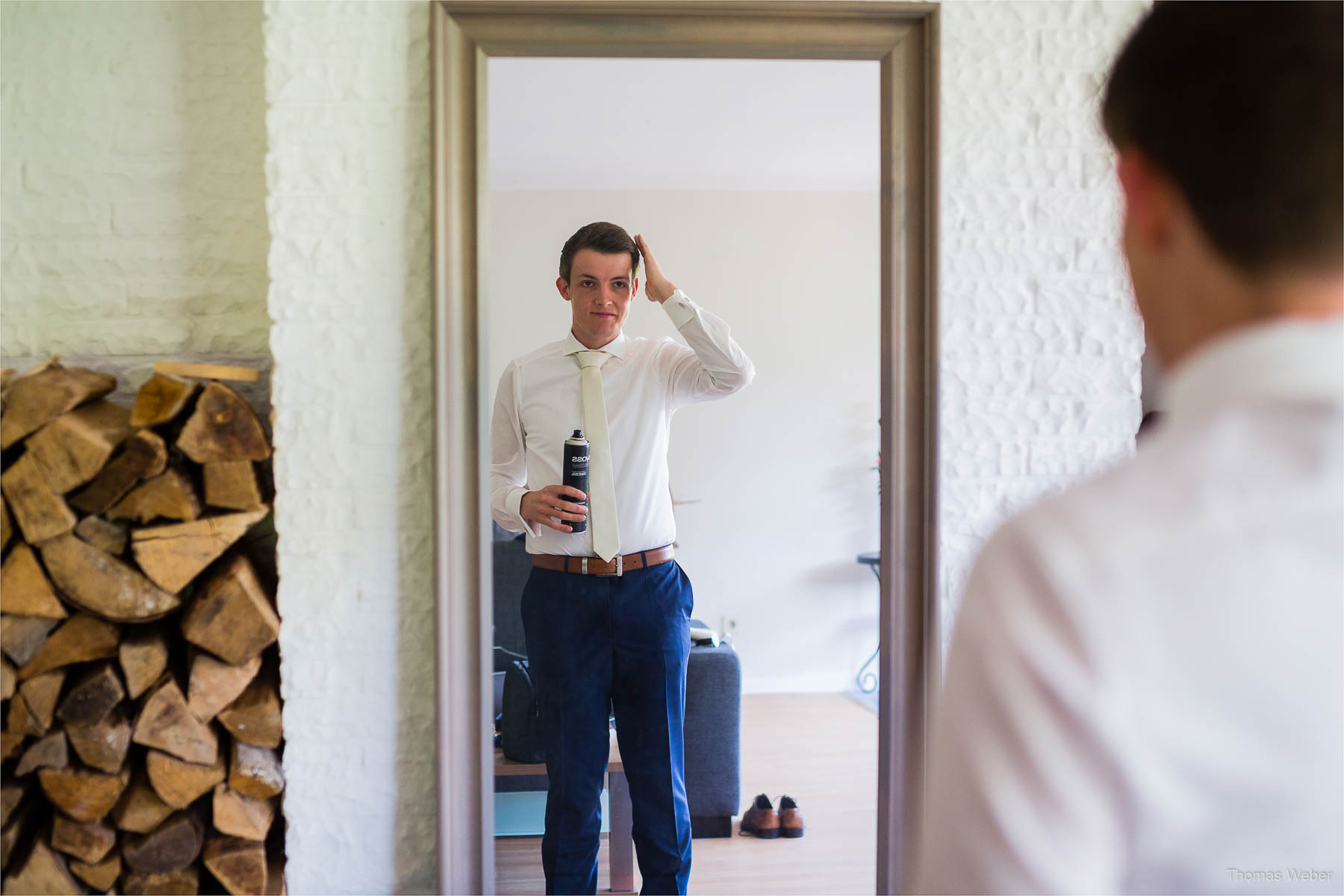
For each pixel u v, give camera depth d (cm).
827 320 482
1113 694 41
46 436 134
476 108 148
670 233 474
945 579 157
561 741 193
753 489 480
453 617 149
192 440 139
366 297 148
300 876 149
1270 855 40
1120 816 41
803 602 483
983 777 43
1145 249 50
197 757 138
